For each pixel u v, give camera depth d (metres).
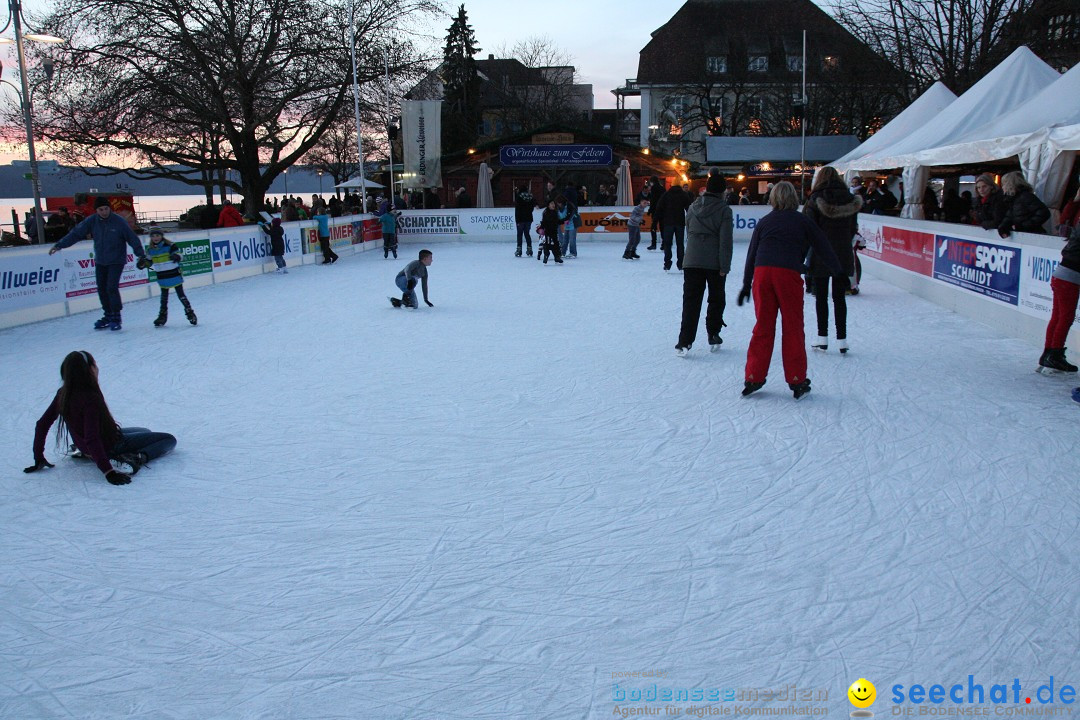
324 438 5.32
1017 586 3.22
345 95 29.03
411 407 6.04
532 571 3.44
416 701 2.58
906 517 3.89
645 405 5.96
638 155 32.72
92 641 2.97
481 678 2.70
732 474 4.52
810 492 4.23
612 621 3.03
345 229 21.55
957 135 11.80
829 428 5.30
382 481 4.52
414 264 11.02
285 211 22.70
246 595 3.28
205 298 12.96
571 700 2.57
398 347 8.41
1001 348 7.70
